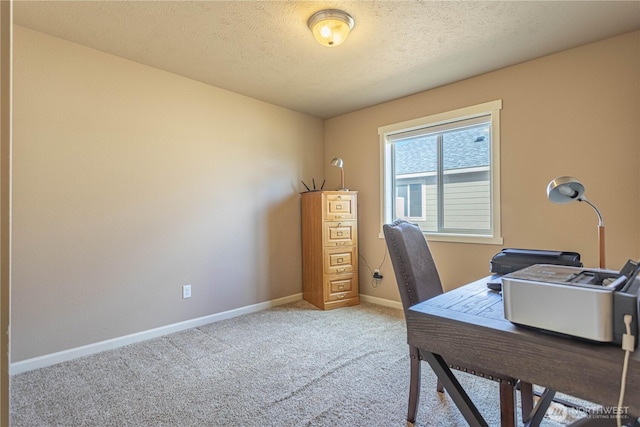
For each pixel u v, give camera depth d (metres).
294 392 1.92
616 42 2.32
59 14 2.03
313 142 4.16
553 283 0.91
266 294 3.59
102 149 2.50
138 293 2.68
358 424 1.63
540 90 2.64
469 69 2.85
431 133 3.36
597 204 2.40
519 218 2.76
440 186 3.38
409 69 2.84
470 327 1.05
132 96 2.65
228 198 3.28
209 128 3.14
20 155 2.16
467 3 1.95
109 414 1.71
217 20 2.11
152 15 2.05
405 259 1.65
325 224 3.56
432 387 1.97
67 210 2.34
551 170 2.60
